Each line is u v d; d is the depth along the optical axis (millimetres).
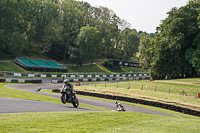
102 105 23609
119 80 67125
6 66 58188
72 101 13266
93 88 39625
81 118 8250
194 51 48219
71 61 85750
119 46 137125
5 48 69000
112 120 8445
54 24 96688
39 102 15195
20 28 84500
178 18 50844
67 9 92562
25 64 62500
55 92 36562
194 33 51531
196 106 25484
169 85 42031
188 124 9367
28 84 44812
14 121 6715
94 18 119000
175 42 49938
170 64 55375
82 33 85875
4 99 14445
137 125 7836
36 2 84375
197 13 52688
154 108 25969
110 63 93562
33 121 6941
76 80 57312
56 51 86062
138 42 120562
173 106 25906
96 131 6246
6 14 73438
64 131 5965
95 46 90875
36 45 86688
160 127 7840
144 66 71938
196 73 55500
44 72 62906
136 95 32406
